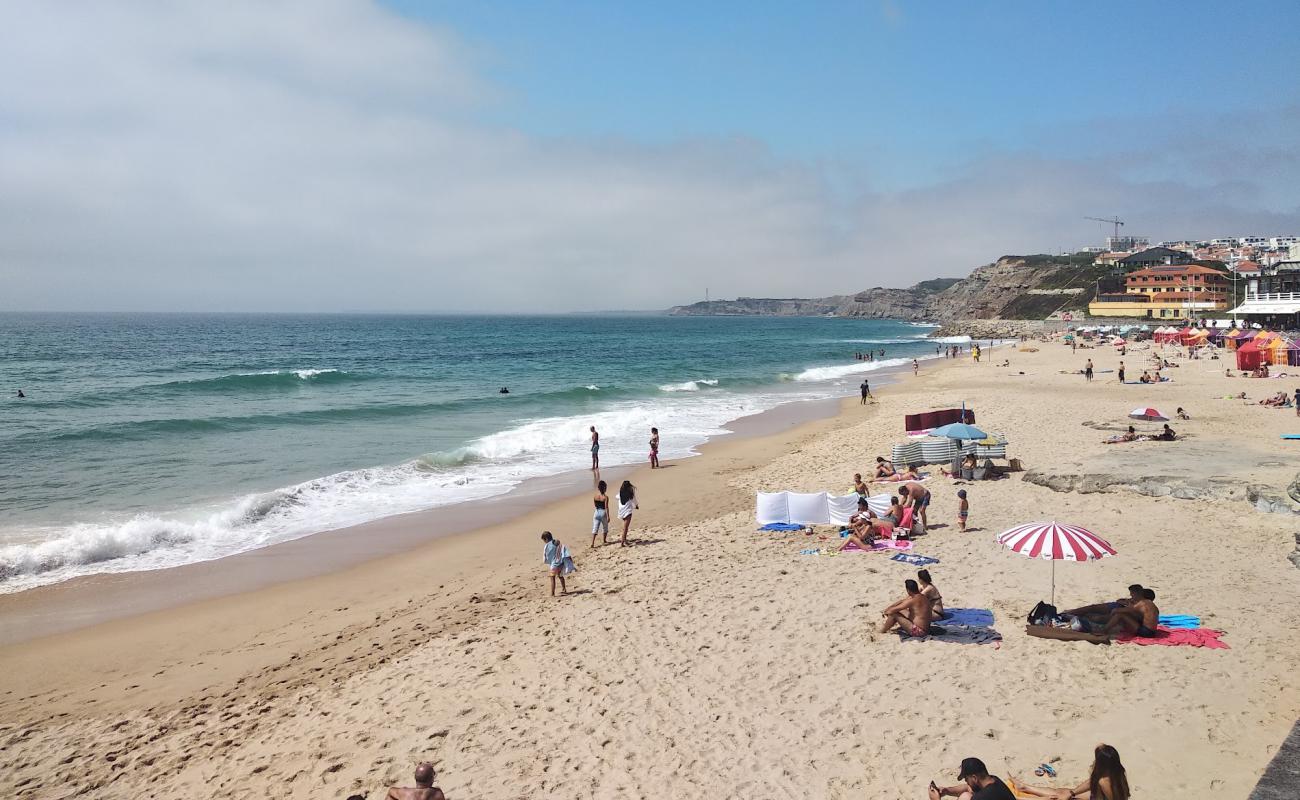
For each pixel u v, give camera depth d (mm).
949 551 14945
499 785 8039
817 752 8297
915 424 29484
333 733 9414
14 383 52469
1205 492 16797
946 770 7789
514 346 120938
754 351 110188
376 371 66438
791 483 23156
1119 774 6621
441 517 20656
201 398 44500
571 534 18859
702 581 14070
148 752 9398
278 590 15336
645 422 37188
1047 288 171875
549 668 10758
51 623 13719
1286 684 8945
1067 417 31203
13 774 9047
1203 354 63875
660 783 7902
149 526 18484
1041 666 9883
